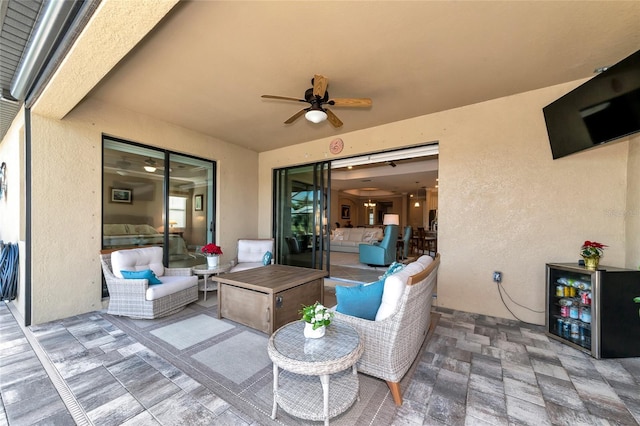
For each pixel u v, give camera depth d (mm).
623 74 1889
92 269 3170
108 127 3291
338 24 1914
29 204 2738
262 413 1544
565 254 2791
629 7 1742
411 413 1545
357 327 1755
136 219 3727
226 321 2902
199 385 1791
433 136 3527
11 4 1705
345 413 1536
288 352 1444
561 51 2234
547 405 1617
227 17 1828
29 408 1562
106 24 1596
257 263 4387
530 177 2955
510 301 3053
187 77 2639
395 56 2305
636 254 2387
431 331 2693
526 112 2967
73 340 2416
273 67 2465
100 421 1466
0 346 2295
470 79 2693
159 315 2877
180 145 4086
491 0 1701
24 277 2783
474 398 1678
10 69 2453
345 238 9391
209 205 4727
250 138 4664
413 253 9094
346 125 3984
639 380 1881
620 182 2570
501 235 3104
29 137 2742
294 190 5215
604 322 2168
